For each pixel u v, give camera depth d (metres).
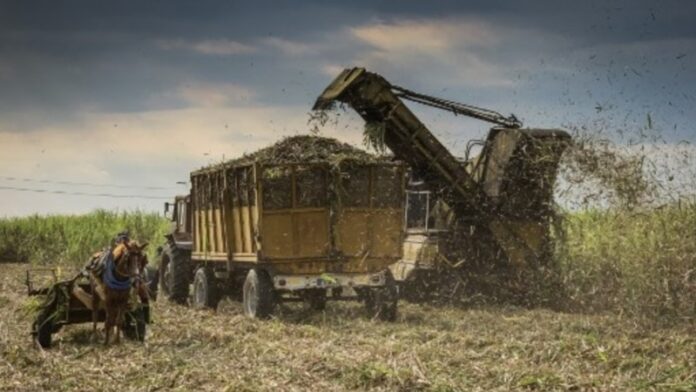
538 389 9.26
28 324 15.41
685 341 12.23
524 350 11.66
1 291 22.05
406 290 20.16
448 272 19.45
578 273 18.81
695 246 16.92
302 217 16.20
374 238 16.58
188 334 13.68
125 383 10.08
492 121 19.41
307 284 16.27
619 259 18.22
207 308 18.98
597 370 10.47
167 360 11.25
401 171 16.77
